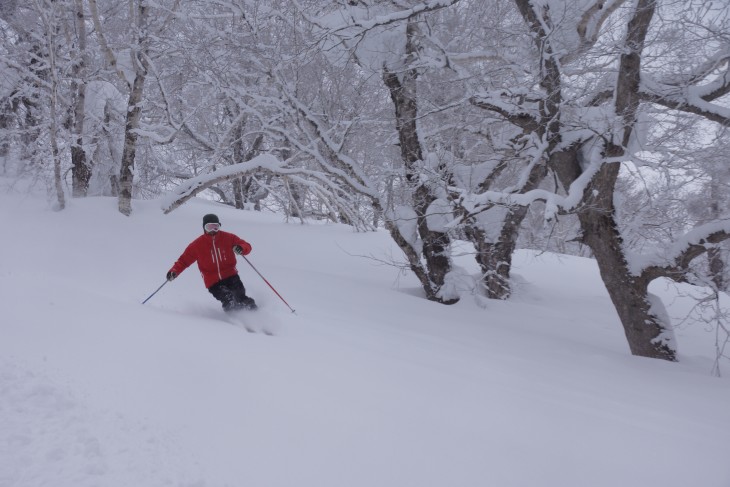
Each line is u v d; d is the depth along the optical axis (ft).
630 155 24.20
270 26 39.45
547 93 27.09
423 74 36.58
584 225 27.35
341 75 41.29
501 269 40.01
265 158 42.88
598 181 25.67
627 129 24.76
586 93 29.04
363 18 34.04
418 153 36.42
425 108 37.14
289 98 37.01
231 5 37.17
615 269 26.66
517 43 30.71
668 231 32.09
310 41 34.86
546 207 24.53
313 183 42.39
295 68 37.70
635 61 23.93
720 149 25.64
